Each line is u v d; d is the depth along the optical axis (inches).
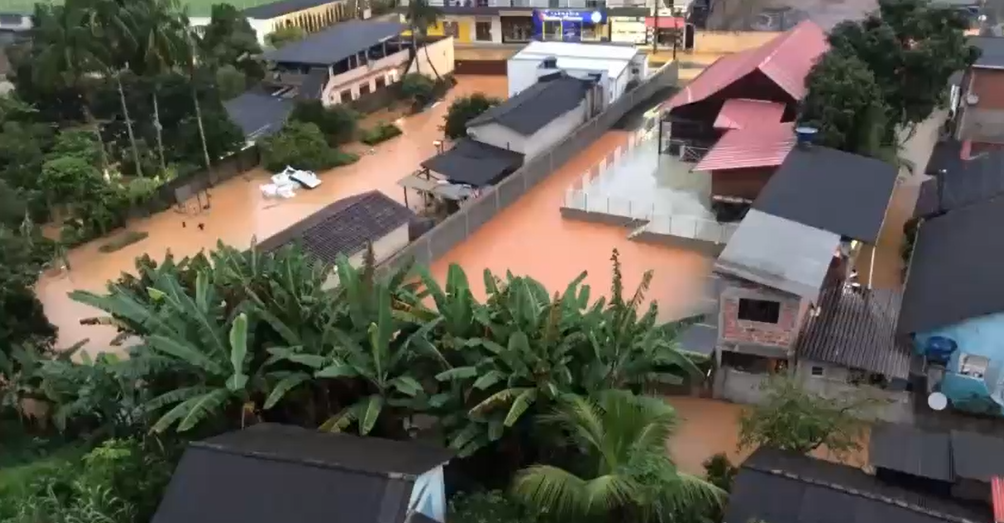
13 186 1573.6
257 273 849.5
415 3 2317.9
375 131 2015.3
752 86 1594.5
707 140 1669.5
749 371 976.3
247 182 1776.6
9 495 754.2
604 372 749.9
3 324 973.8
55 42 1608.0
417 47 2353.6
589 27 2581.2
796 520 623.2
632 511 665.6
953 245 1091.3
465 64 2516.0
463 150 1694.1
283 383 731.4
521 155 1675.7
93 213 1515.7
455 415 733.9
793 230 1034.7
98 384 822.5
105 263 1439.5
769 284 908.6
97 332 1216.2
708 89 1673.2
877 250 1306.6
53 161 1552.7
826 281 1061.1
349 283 788.6
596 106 1927.9
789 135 1427.2
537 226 1487.5
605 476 625.9
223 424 771.4
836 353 940.6
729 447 903.7
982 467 703.1
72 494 756.0
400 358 759.1
